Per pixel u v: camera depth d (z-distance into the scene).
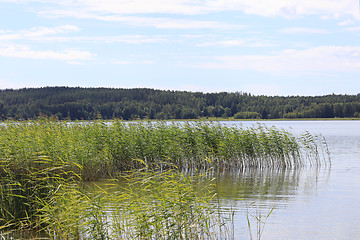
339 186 19.91
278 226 12.64
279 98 169.38
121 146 23.45
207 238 10.52
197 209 10.27
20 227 11.25
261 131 28.42
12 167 14.91
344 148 42.09
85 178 20.42
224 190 18.56
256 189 18.91
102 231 9.67
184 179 10.71
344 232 12.15
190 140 25.81
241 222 13.02
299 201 16.31
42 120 24.28
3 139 18.58
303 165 28.67
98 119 26.00
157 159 24.36
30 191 12.20
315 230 12.34
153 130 26.03
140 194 11.84
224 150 26.05
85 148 21.41
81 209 9.91
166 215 9.77
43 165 15.05
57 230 10.00
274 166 28.12
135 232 9.77
